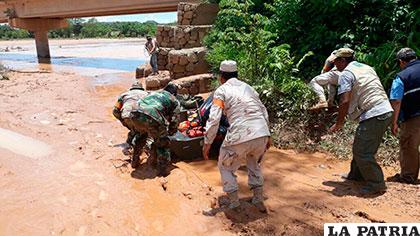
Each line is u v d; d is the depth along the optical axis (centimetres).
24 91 1273
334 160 584
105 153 632
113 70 1981
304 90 688
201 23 1292
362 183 493
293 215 409
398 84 450
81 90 1309
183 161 591
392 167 552
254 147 394
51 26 2978
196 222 402
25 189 496
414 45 697
